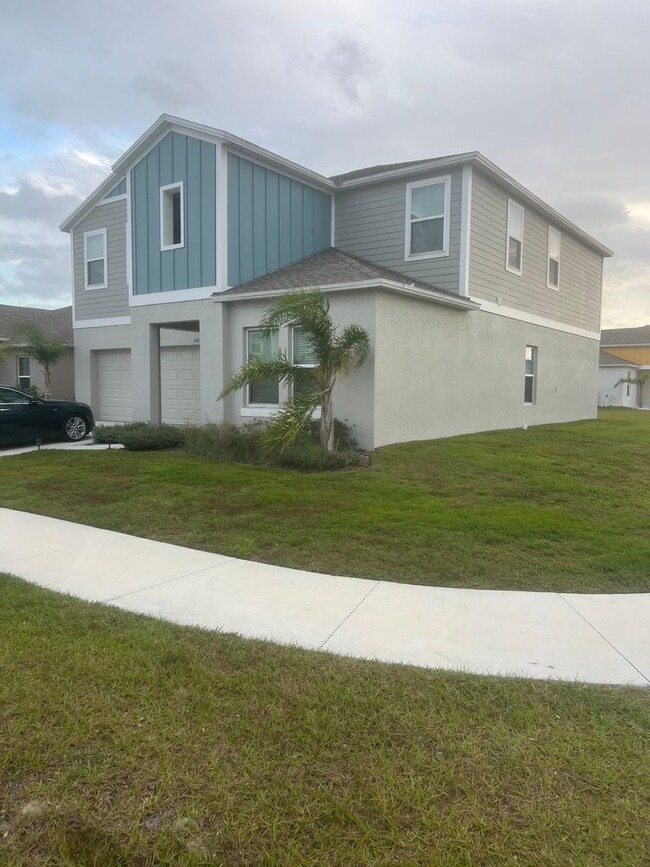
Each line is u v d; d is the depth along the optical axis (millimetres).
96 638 4281
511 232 15891
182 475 9789
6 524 7828
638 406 45344
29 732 3131
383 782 2770
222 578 5754
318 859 2355
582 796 2697
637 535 6977
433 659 4066
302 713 3324
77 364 19953
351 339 10773
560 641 4398
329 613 4879
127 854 2387
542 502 8242
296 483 9141
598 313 22281
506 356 15961
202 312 13516
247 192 13508
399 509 7742
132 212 14664
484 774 2836
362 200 15242
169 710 3342
